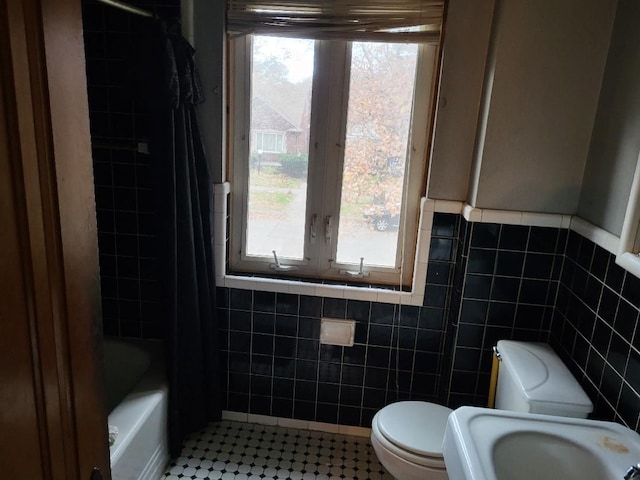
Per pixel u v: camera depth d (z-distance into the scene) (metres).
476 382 2.07
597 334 1.58
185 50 1.88
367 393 2.32
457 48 1.88
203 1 1.99
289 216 2.28
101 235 2.28
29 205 0.59
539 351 1.76
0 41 0.53
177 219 1.97
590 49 1.72
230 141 2.20
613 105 1.64
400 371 2.27
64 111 0.64
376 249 2.27
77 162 0.68
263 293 2.23
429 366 2.25
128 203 2.22
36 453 0.65
